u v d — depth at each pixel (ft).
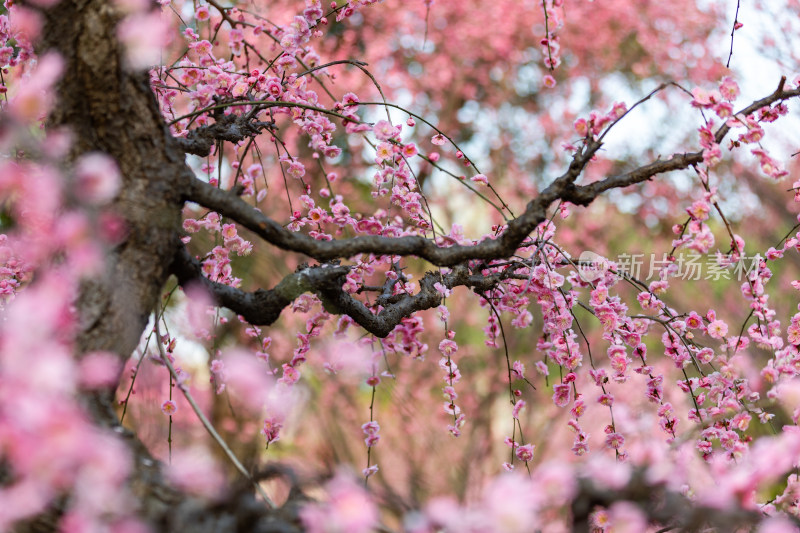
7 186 4.87
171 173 5.35
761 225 19.01
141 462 4.59
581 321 20.48
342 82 21.21
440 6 21.97
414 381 19.61
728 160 18.80
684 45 21.90
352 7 9.07
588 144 6.06
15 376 3.93
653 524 4.80
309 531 4.34
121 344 4.89
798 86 7.09
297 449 16.24
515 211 22.18
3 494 4.04
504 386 19.33
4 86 7.91
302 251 5.71
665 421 8.24
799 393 7.11
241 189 5.65
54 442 3.75
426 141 21.76
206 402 14.60
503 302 8.51
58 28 5.24
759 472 4.66
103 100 5.14
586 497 4.66
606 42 22.38
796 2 15.42
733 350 8.21
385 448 18.07
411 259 18.65
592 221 21.77
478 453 18.57
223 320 9.13
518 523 4.09
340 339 8.91
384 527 4.53
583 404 8.21
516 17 22.34
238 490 4.50
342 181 19.42
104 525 4.13
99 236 4.77
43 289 4.52
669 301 19.40
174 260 5.84
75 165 5.13
